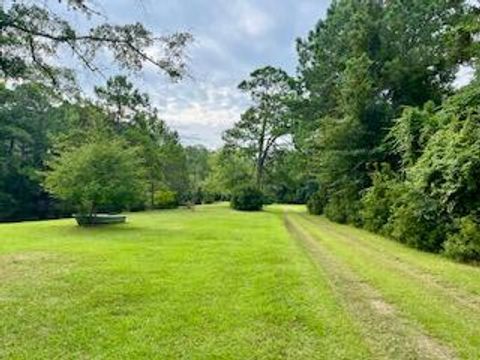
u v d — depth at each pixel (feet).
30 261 36.19
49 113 142.82
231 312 21.63
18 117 142.10
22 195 141.28
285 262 35.65
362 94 83.35
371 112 84.74
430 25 85.15
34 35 23.59
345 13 105.09
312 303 23.31
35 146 144.66
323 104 111.86
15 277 29.71
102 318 20.80
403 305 23.44
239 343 17.70
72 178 67.41
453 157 43.01
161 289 26.25
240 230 64.03
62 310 22.11
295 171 140.26
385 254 43.73
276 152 155.12
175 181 163.84
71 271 31.65
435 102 82.28
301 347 17.31
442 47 81.05
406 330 19.42
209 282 28.02
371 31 87.66
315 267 33.96
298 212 122.52
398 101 86.89
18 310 22.08
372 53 88.02
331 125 88.48
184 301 23.66
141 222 78.38
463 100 52.65
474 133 43.19
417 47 84.43
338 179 88.84
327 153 87.92
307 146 105.91
